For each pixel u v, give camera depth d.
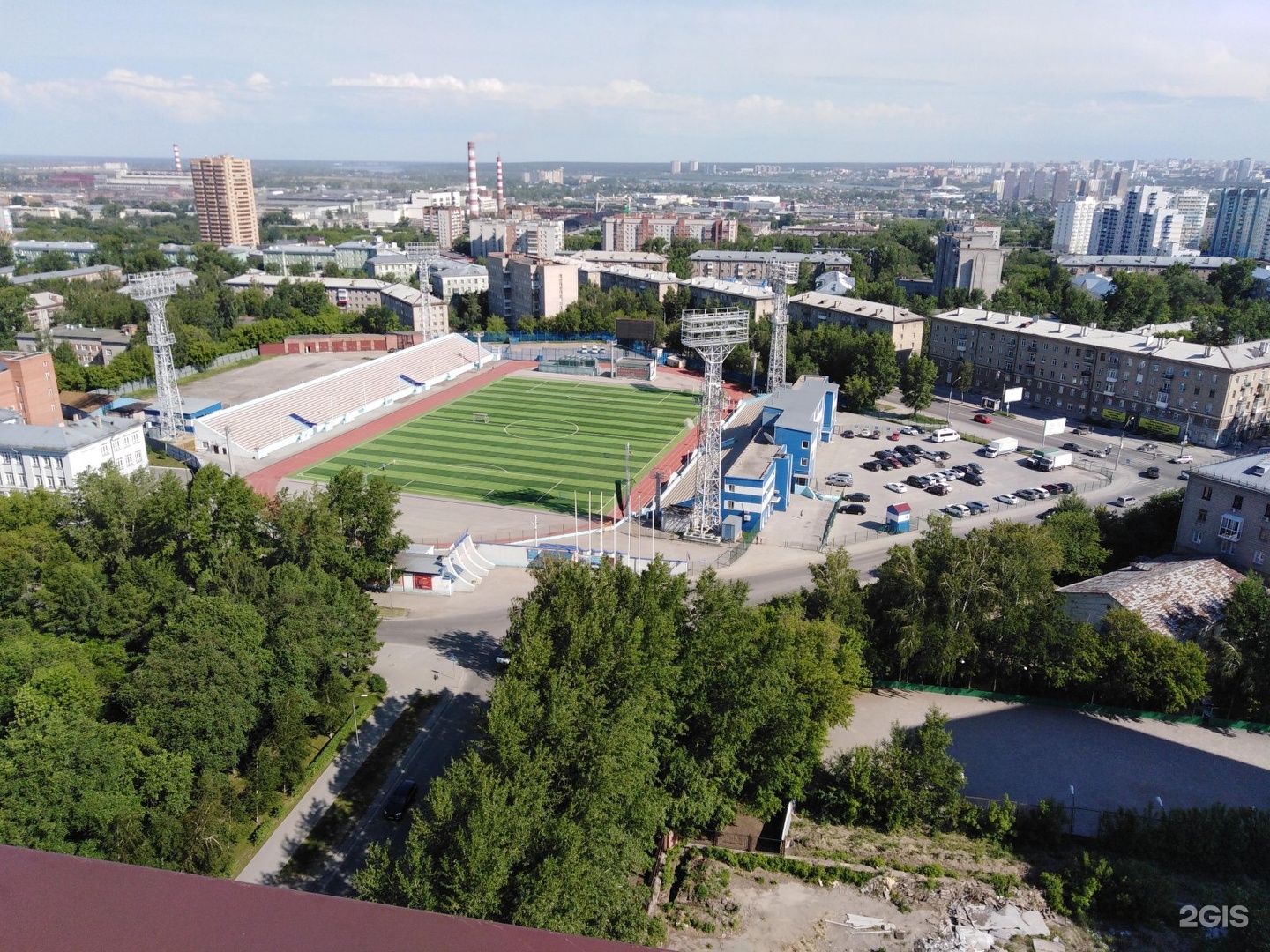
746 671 64.50
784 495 135.25
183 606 74.19
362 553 102.62
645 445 165.38
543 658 62.66
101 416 160.88
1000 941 53.44
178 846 58.16
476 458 157.25
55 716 60.03
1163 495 113.31
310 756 74.62
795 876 59.53
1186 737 78.31
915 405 186.62
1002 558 85.75
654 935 52.59
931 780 65.00
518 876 46.47
